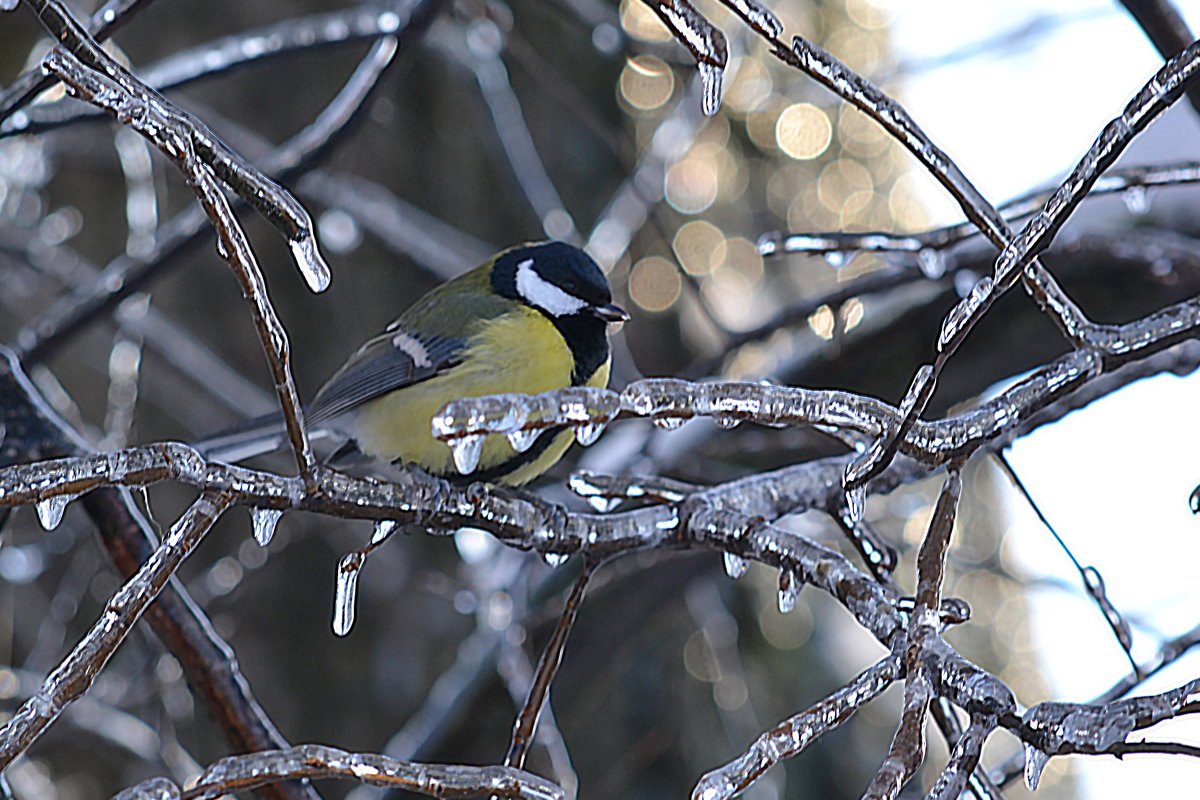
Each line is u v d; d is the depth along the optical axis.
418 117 12.70
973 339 9.91
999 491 13.68
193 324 12.20
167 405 12.52
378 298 12.45
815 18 13.93
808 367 10.15
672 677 12.62
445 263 11.00
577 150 12.94
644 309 13.54
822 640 13.68
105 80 3.63
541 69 10.95
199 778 4.16
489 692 9.34
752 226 14.34
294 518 11.43
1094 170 3.90
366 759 4.26
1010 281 4.04
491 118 12.05
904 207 14.49
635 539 5.67
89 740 10.00
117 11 6.39
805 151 14.27
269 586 11.90
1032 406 4.93
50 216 11.98
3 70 10.95
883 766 3.73
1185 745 3.80
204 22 11.99
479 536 10.05
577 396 4.00
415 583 10.61
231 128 10.98
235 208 7.98
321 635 11.83
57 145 11.89
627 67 13.16
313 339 12.28
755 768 3.91
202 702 6.38
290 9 12.10
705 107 4.03
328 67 12.53
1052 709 3.93
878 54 13.70
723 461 10.71
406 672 11.76
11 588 12.05
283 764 4.22
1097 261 9.02
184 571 11.91
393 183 12.53
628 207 10.95
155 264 8.14
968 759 3.86
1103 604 6.29
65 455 6.54
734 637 12.09
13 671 10.34
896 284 9.04
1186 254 8.26
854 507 4.77
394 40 7.95
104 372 12.71
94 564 10.66
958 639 13.90
